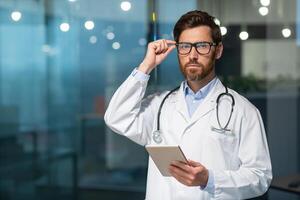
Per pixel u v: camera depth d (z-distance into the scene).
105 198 5.91
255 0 3.25
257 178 1.50
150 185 1.64
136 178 6.10
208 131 1.55
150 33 3.28
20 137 7.36
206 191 1.51
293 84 3.53
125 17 5.88
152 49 1.64
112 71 7.16
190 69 1.49
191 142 1.56
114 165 6.38
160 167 1.45
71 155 7.04
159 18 3.10
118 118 1.63
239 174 1.48
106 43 6.80
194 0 2.99
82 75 7.75
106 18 6.00
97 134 7.21
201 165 1.40
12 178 6.41
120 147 6.40
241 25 3.23
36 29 7.22
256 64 3.42
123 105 1.62
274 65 3.50
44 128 7.74
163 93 1.74
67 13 5.83
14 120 7.68
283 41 3.48
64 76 8.00
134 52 6.32
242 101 1.60
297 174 2.89
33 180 6.38
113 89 7.29
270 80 3.50
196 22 1.49
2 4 6.17
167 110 1.65
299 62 3.55
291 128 3.53
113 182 6.20
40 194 6.19
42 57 7.91
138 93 1.63
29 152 6.98
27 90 7.92
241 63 3.34
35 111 7.94
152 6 3.22
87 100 7.75
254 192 1.50
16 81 7.93
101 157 6.68
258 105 3.49
